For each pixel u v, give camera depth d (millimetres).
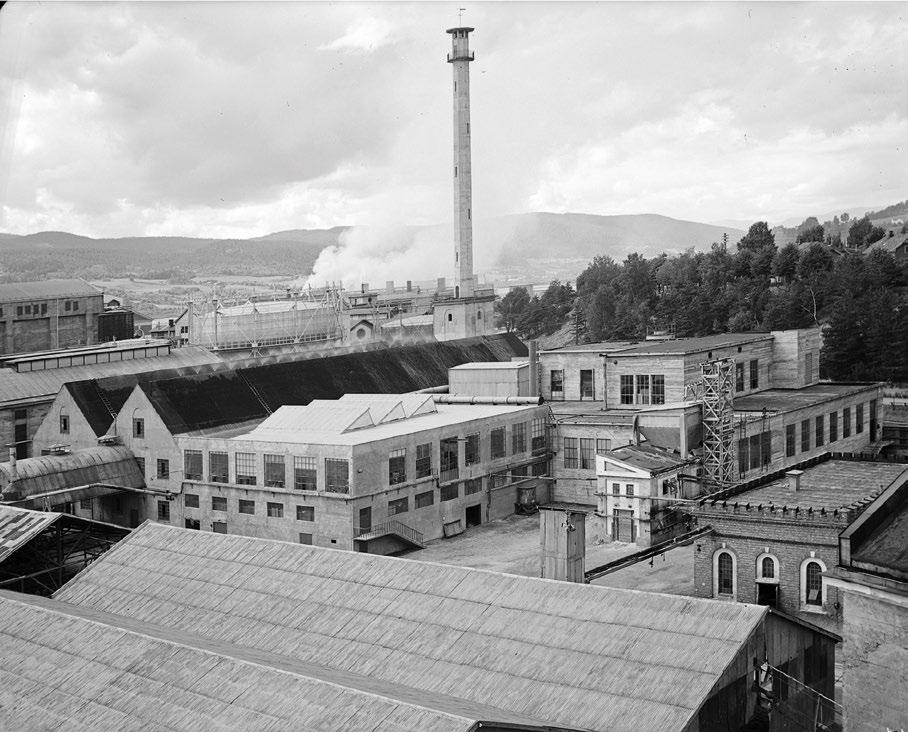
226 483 92250
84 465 95438
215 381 107062
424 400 101000
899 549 36438
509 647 44031
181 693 39500
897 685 35531
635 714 39062
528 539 91062
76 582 56875
